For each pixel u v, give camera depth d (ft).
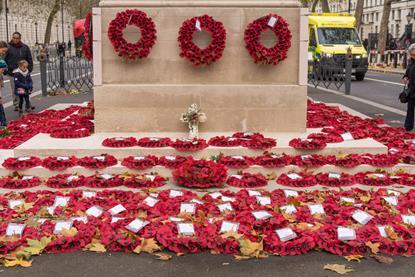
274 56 31.60
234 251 17.88
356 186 25.03
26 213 20.62
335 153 28.81
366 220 19.65
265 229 19.02
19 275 16.33
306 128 33.55
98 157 27.30
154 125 32.19
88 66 93.56
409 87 38.50
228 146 28.68
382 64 141.69
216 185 24.64
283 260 17.35
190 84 32.22
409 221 19.97
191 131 30.86
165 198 22.31
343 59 91.76
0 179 25.23
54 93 70.08
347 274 16.38
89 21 34.81
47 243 17.99
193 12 31.68
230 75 32.35
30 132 34.40
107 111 32.09
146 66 32.14
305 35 31.99
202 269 16.74
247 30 31.53
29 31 275.18
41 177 26.25
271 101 32.24
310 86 83.61
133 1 31.65
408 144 32.17
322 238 18.08
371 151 29.07
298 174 26.13
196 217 20.26
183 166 24.85
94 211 20.58
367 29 251.80
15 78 48.93
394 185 25.26
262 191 23.48
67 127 32.81
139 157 27.63
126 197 22.70
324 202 21.93
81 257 17.57
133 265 17.03
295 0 32.07
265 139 29.40
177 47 31.99
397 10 243.81
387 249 17.87
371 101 61.62
